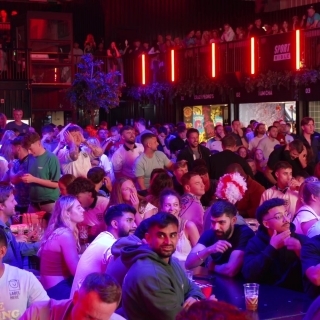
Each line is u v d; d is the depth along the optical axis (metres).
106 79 16.88
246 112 17.39
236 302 4.23
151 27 21.73
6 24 19.78
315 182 5.26
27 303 3.77
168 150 13.17
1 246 3.71
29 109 16.86
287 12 20.78
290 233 4.64
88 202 6.02
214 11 22.48
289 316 3.94
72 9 21.77
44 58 17.81
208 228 5.71
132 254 3.75
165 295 3.65
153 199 6.48
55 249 5.02
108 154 11.34
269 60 16.20
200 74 17.80
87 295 2.78
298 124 15.98
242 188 5.53
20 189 7.73
